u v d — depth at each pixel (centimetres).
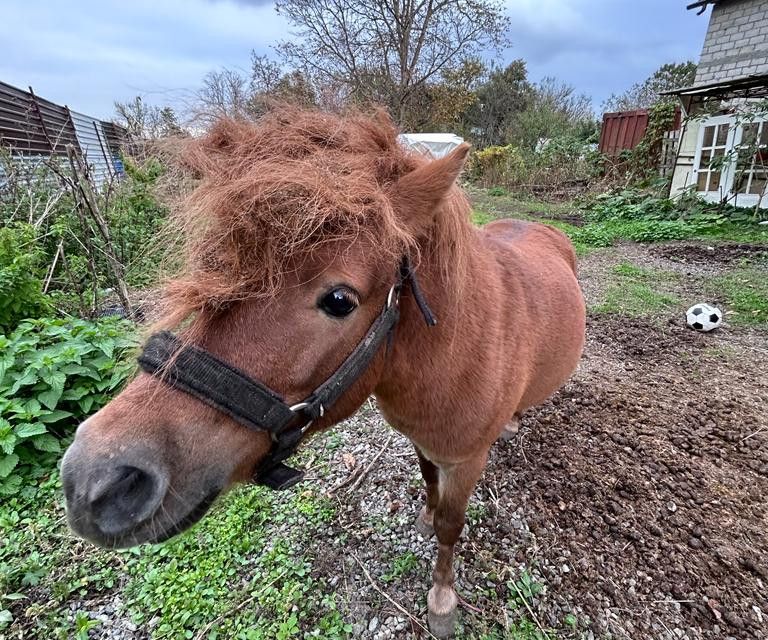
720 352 398
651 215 983
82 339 281
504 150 1614
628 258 719
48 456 258
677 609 189
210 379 92
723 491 245
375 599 193
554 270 211
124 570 203
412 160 113
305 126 106
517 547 213
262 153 98
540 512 231
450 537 179
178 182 108
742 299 515
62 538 217
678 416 305
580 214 1102
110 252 337
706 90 946
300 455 274
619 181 1343
